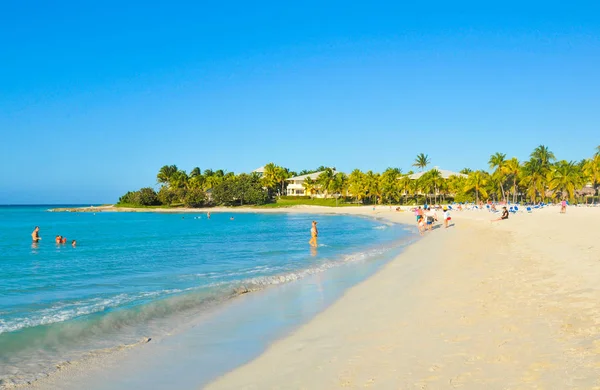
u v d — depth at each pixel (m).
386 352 7.94
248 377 7.52
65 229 60.16
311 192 148.50
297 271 19.53
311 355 8.31
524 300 10.75
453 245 27.62
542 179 102.75
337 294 14.30
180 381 7.60
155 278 18.62
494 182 113.19
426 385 6.28
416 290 13.64
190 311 12.51
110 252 30.09
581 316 8.88
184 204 143.75
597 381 5.86
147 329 10.81
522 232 32.31
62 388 7.44
